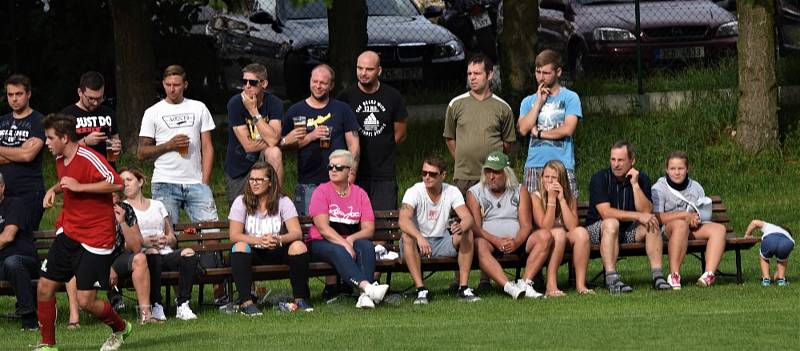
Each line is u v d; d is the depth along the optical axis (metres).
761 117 58.72
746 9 58.53
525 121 39.22
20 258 34.19
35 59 64.38
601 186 38.00
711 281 37.34
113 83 64.88
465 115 39.88
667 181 38.69
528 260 36.75
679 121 60.50
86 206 29.11
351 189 36.97
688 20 63.03
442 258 36.88
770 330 29.03
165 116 38.38
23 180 37.97
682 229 37.25
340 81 60.66
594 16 63.97
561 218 38.06
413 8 67.06
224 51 64.38
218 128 63.62
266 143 37.69
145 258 34.12
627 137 59.91
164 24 63.75
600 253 37.97
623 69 63.31
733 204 54.53
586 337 28.59
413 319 32.69
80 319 35.47
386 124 39.62
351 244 36.03
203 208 38.50
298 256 35.28
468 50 72.12
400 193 56.75
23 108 38.09
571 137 39.34
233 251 35.06
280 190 36.09
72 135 28.84
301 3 39.44
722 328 29.38
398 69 63.62
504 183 37.66
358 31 60.72
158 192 38.09
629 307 33.53
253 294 37.00
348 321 32.69
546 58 39.00
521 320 31.67
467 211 36.81
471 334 29.41
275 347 28.41
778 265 37.91
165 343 29.86
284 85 63.84
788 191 55.94
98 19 64.19
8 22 63.91
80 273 28.97
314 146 38.31
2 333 33.62
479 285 38.56
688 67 63.25
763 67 58.66
